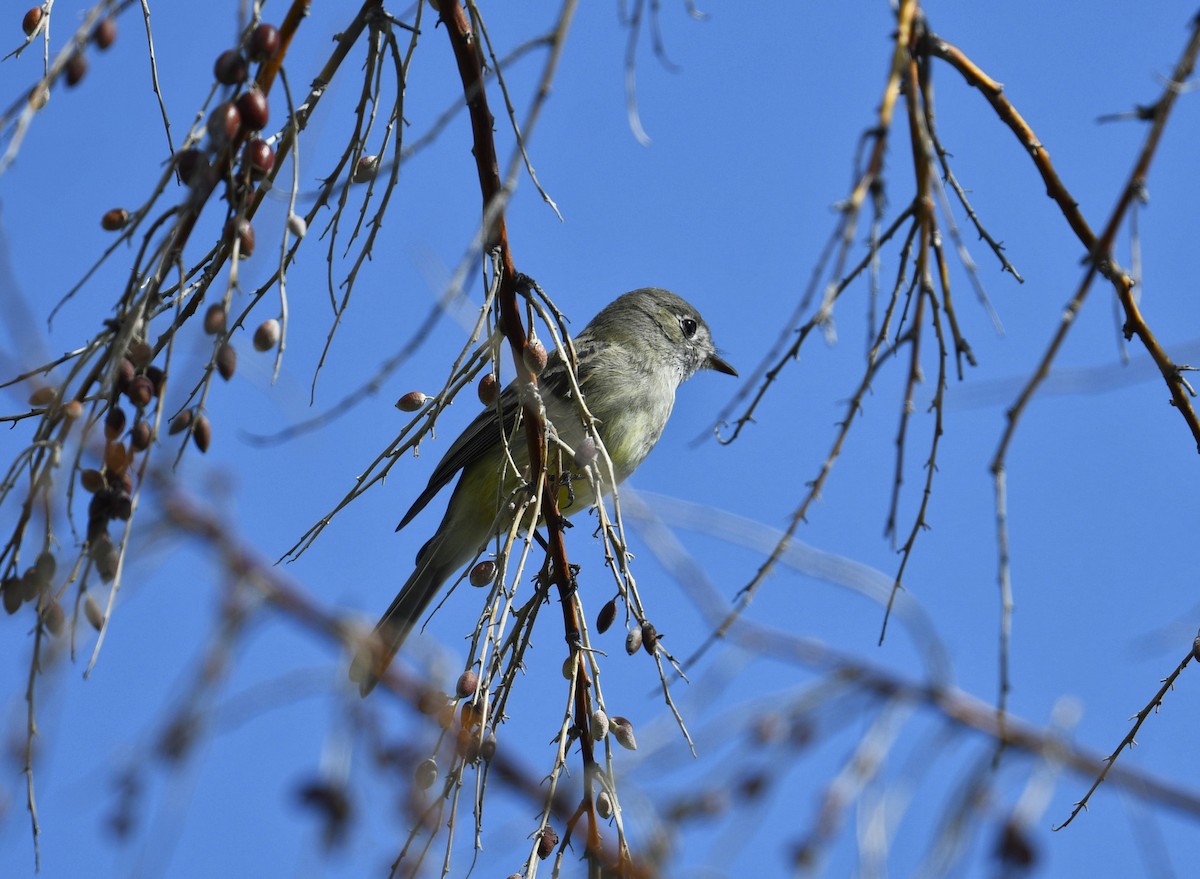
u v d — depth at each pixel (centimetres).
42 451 541
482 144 705
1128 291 694
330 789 478
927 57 618
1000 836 521
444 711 552
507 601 616
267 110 554
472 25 673
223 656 502
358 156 666
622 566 669
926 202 562
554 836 592
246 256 579
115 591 491
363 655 521
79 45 519
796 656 671
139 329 558
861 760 561
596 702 630
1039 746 600
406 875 514
